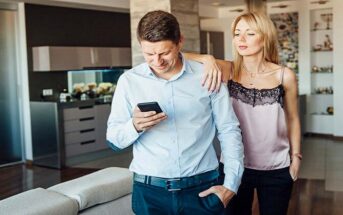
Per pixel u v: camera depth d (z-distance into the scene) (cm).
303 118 862
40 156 690
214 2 902
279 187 223
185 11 532
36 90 704
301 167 615
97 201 234
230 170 170
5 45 675
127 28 876
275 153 220
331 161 652
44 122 679
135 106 165
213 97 170
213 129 174
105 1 732
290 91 223
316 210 424
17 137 703
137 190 170
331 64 886
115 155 765
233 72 226
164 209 167
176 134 163
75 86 764
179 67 166
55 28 728
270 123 216
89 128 715
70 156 685
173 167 163
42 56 680
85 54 733
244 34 215
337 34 817
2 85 677
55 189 237
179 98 164
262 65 222
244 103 219
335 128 839
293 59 915
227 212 227
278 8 911
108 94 795
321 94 894
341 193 479
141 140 166
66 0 671
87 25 786
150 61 155
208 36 962
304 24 880
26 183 584
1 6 663
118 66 798
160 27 149
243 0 873
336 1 809
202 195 165
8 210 202
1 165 686
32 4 690
